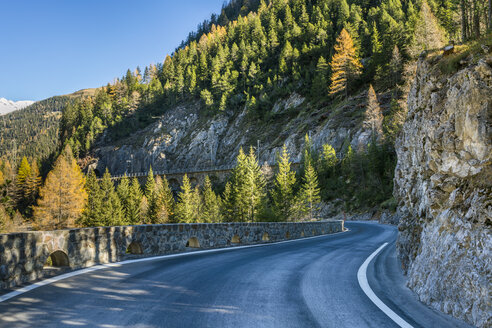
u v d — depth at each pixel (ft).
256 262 29.89
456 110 17.24
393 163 178.81
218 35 599.57
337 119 263.49
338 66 302.45
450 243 15.87
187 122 432.25
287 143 288.71
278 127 340.59
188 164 386.52
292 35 452.35
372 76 292.40
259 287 19.56
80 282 19.40
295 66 390.42
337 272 25.21
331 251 40.01
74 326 12.06
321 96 325.21
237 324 12.73
